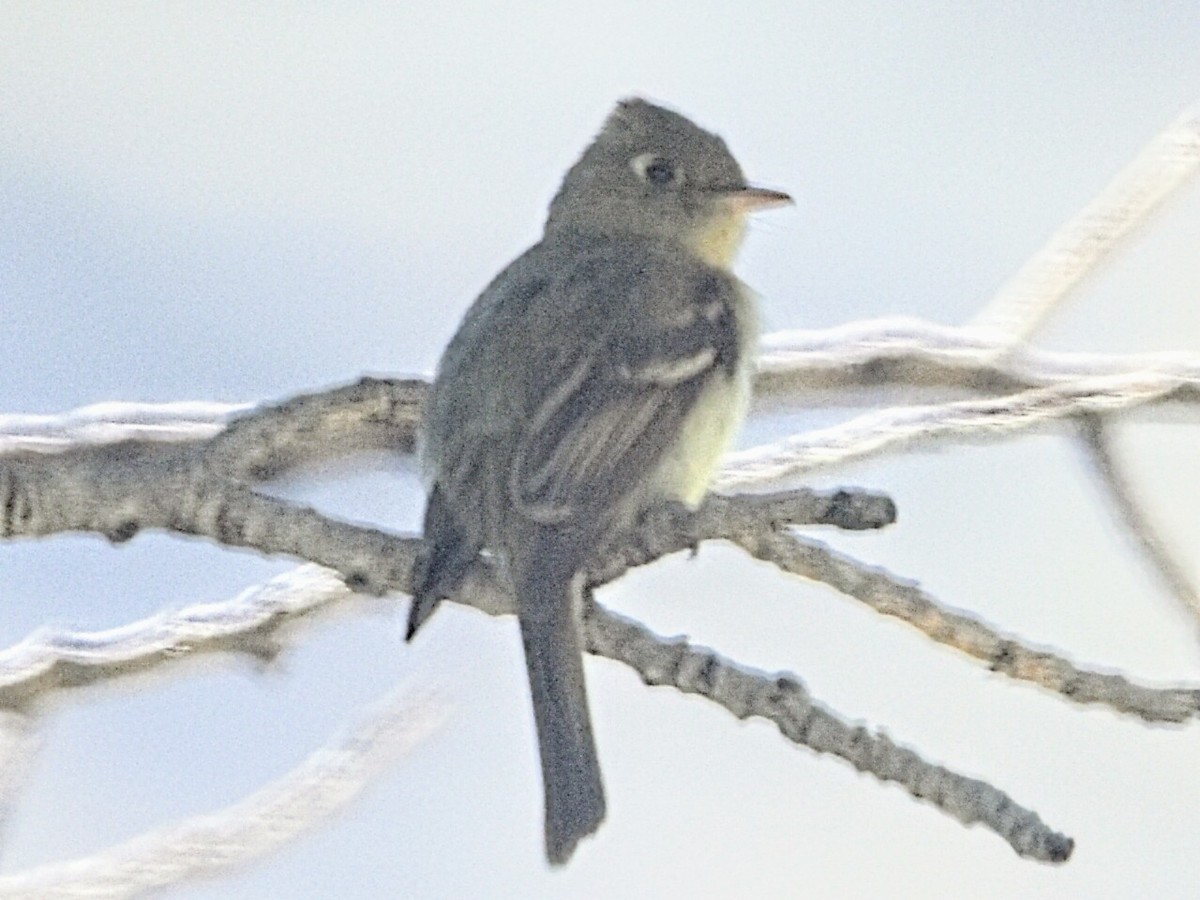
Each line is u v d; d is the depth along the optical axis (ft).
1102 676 11.80
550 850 11.77
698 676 11.80
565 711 11.80
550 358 11.92
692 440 11.94
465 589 11.86
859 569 11.81
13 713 11.85
